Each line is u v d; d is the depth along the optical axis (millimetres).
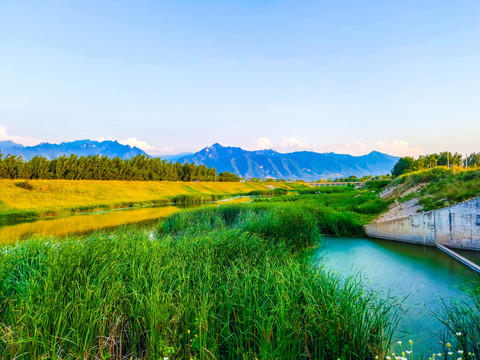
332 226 17297
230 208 19688
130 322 5078
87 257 6910
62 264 6262
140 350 4855
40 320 4426
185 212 20266
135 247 8070
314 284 6086
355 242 15195
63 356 4273
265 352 4211
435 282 9102
